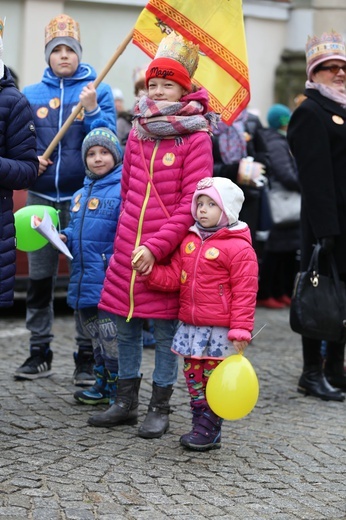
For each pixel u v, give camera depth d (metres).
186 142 6.62
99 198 7.50
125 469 6.07
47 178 8.12
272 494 5.79
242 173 10.06
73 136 8.10
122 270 6.76
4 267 6.57
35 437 6.65
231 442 6.86
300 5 19.08
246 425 7.36
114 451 6.44
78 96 8.20
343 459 6.57
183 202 6.57
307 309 8.20
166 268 6.60
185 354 6.55
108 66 7.72
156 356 6.91
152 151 6.68
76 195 7.66
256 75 18.81
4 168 6.49
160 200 6.64
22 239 7.43
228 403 6.18
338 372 8.64
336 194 8.34
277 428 7.31
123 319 6.90
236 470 6.21
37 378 8.38
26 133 6.70
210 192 6.38
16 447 6.39
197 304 6.43
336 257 8.34
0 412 7.26
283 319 12.52
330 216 8.20
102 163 7.46
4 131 6.65
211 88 7.41
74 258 7.54
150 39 7.50
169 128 6.56
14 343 10.09
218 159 10.16
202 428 6.58
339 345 8.63
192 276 6.43
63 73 8.19
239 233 6.42
